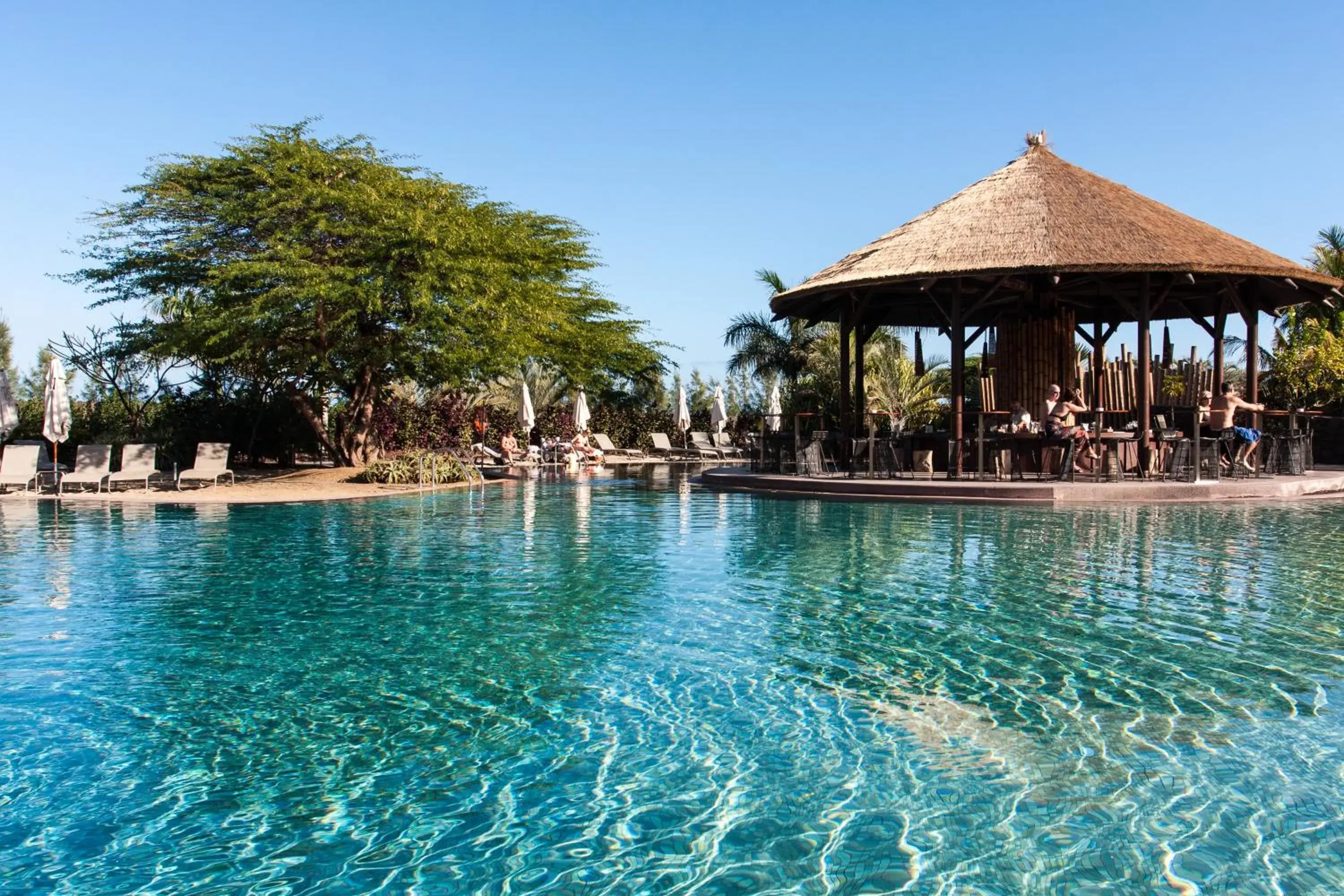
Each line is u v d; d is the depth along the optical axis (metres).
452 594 7.68
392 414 29.25
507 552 10.06
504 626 6.53
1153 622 6.44
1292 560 8.86
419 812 3.65
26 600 7.51
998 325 19.06
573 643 6.04
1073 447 15.10
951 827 3.47
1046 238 16.06
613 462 34.03
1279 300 19.81
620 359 39.41
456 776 3.97
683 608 7.05
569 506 15.53
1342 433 20.89
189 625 6.61
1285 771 3.92
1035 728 4.45
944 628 6.34
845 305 19.33
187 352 22.27
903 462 18.22
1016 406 17.17
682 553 9.84
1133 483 14.61
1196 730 4.40
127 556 9.95
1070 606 6.97
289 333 21.45
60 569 9.07
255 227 21.81
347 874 3.18
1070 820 3.52
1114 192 18.05
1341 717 4.55
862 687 5.08
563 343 34.19
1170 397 20.00
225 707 4.84
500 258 26.17
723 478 19.33
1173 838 3.37
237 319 19.69
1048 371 18.17
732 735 4.40
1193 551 9.45
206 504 16.30
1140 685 5.06
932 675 5.27
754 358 31.39
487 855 3.31
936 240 16.88
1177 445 15.24
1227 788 3.76
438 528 12.43
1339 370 20.88
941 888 3.05
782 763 4.07
